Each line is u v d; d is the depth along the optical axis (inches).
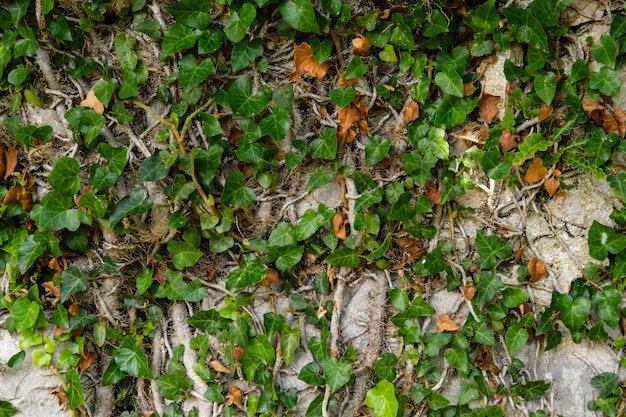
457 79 32.7
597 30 33.2
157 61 32.9
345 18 32.7
